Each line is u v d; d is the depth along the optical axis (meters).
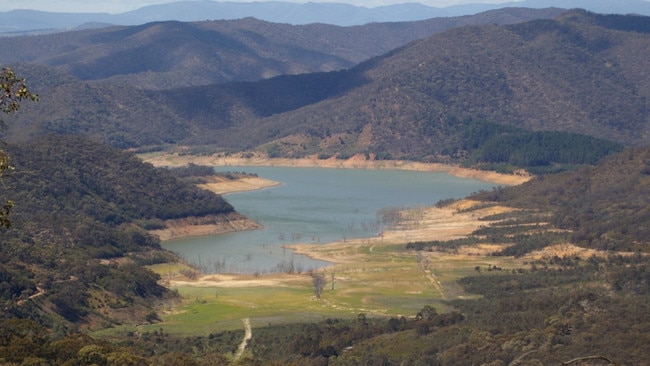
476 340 164.25
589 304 180.62
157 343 185.75
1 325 151.62
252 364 159.25
